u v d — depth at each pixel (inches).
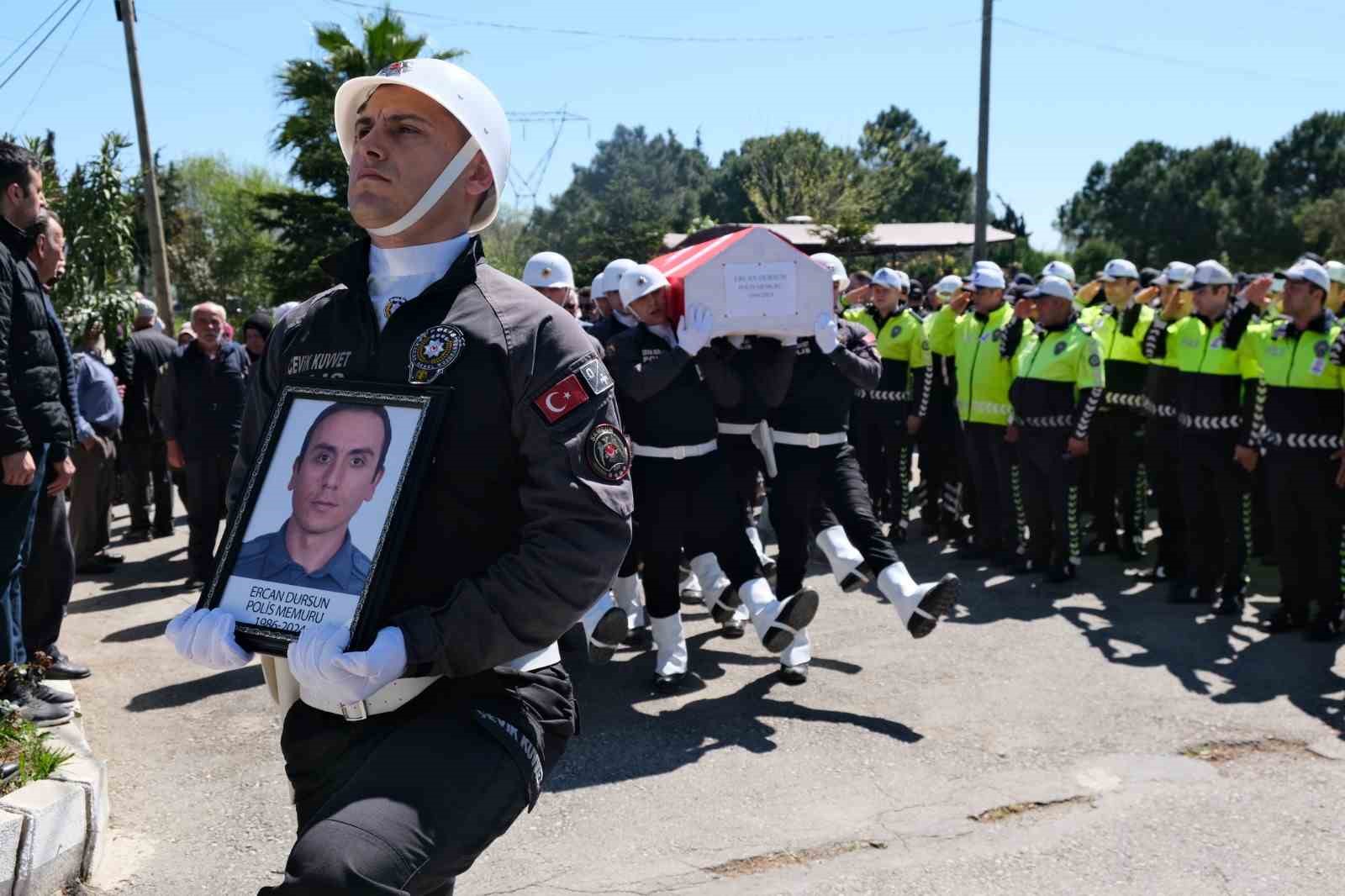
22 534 162.9
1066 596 272.5
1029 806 153.8
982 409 310.3
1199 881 132.3
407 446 70.7
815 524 217.6
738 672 218.1
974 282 311.7
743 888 132.3
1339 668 209.9
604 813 153.9
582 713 195.8
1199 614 252.5
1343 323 225.5
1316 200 2332.7
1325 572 227.9
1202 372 255.4
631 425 202.7
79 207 388.5
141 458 366.0
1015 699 196.1
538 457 70.9
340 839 62.5
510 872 136.8
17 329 162.2
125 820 153.6
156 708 199.6
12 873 122.6
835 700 198.8
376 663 64.9
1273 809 150.9
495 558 73.5
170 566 325.1
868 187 1323.8
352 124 80.6
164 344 368.5
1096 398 277.4
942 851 141.4
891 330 349.7
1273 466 233.1
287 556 71.9
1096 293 378.0
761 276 199.5
